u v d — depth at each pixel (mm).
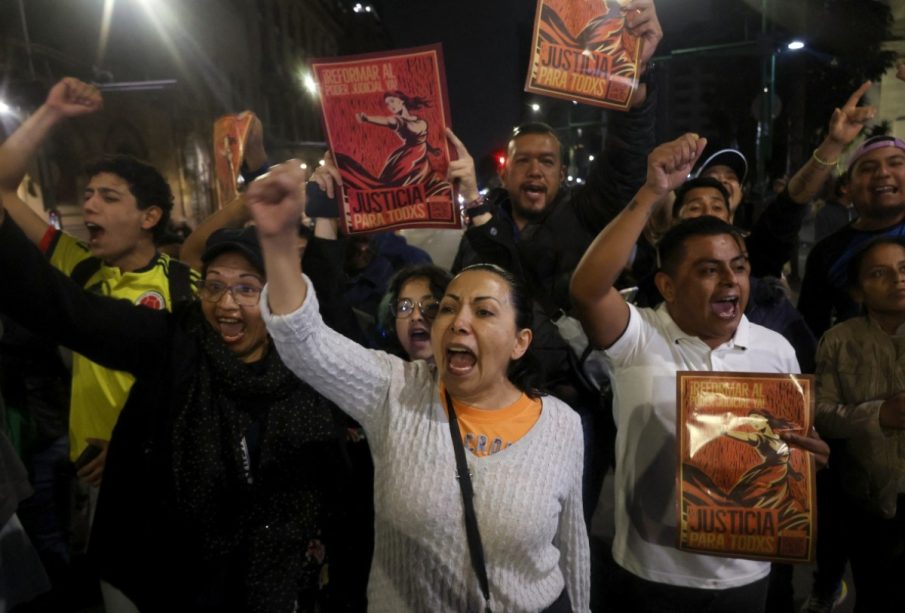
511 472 1598
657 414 2053
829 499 2639
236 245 1853
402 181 2387
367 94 2340
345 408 1676
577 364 2660
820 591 2863
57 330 1677
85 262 2504
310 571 1918
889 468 2254
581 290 1947
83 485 3736
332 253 2273
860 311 2854
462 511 1581
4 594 2186
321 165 2404
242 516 1817
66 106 2273
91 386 2332
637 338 2092
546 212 3043
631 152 2688
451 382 1638
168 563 1794
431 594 1614
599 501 4188
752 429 1882
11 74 11688
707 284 1978
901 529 2318
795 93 16812
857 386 2348
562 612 1742
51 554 3271
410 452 1608
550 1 2301
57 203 13875
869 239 3074
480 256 2697
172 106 18703
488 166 6625
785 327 2699
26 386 3178
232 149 2832
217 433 1811
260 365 1902
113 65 16547
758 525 1866
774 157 16109
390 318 2557
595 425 2752
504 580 1589
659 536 2051
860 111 2947
